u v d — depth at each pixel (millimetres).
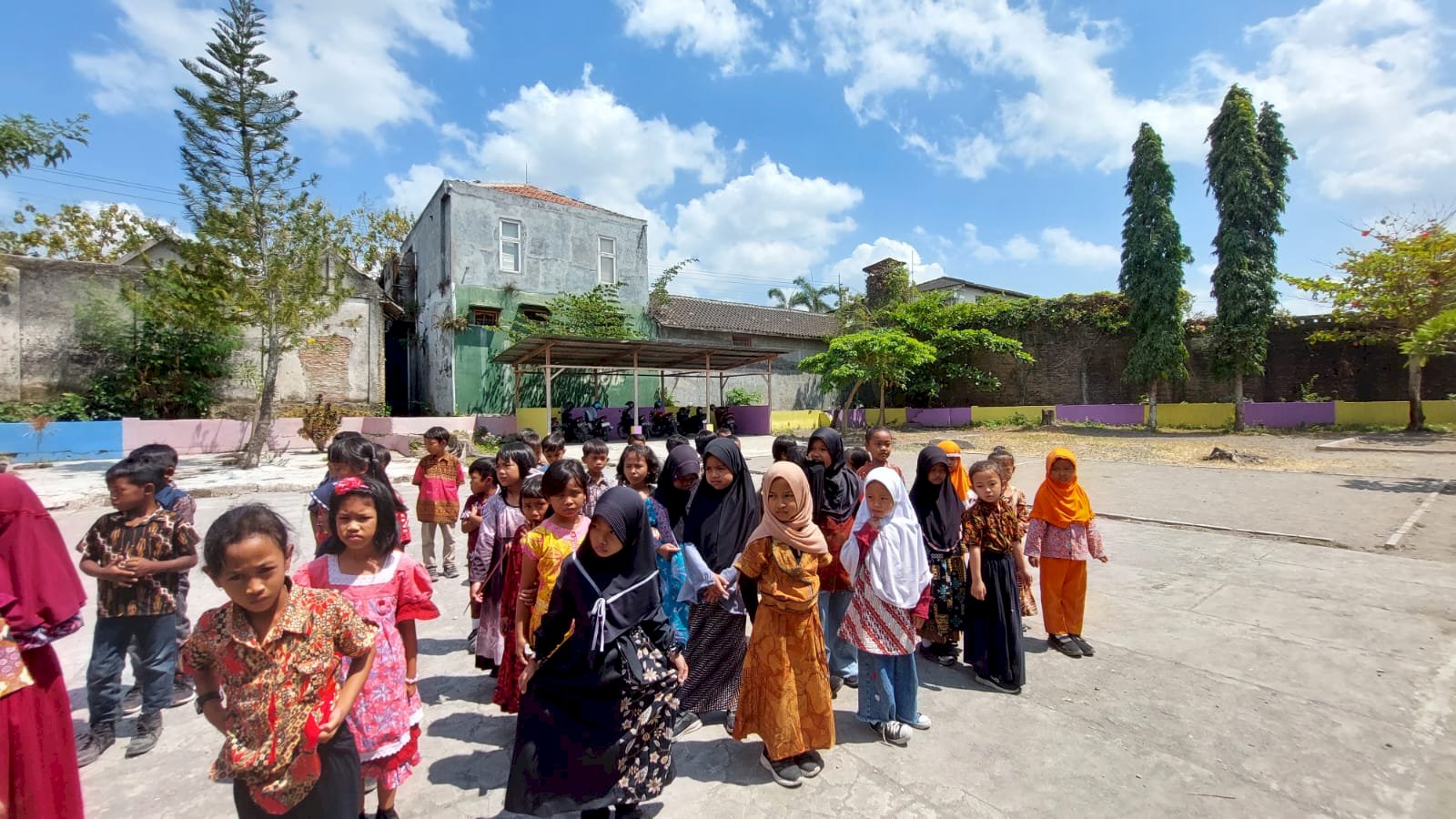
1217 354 21875
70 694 3826
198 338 17703
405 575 2631
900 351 22438
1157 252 22703
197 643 1911
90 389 16797
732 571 3322
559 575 2572
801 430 27219
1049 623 4281
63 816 2277
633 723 2529
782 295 41344
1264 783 2832
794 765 2955
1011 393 28750
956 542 4062
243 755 1865
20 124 10555
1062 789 2818
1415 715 3373
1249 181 20953
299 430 17406
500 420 19922
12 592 2164
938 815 2664
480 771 3041
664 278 26188
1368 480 11289
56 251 24609
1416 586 5445
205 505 9742
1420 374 18531
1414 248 12539
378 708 2473
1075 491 4293
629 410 22750
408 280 26391
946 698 3707
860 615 3270
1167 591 5477
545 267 23156
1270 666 3990
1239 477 12234
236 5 13492
